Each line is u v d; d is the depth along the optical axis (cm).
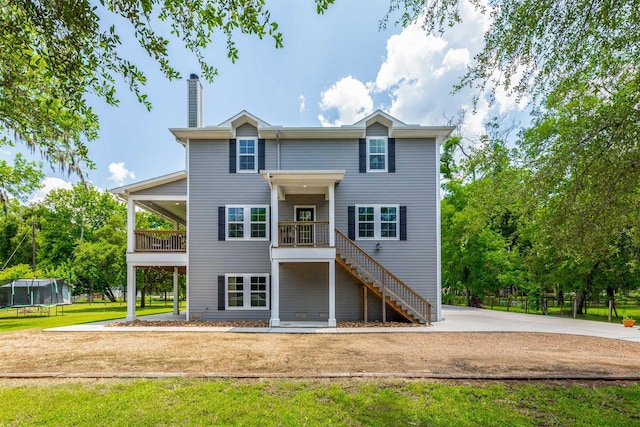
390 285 1398
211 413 471
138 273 2616
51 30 326
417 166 1458
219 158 1475
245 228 1455
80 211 3803
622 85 507
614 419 457
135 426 437
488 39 534
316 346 899
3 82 382
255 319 1425
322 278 1441
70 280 2817
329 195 1311
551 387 563
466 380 598
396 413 469
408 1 522
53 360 764
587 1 457
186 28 394
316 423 443
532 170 593
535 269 1836
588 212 501
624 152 470
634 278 1580
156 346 909
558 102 545
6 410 482
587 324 1371
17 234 3753
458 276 2441
